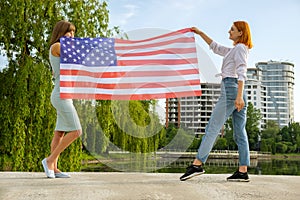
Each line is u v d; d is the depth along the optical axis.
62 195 3.00
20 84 8.73
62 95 3.84
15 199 2.86
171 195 3.05
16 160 8.66
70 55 3.89
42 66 8.91
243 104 3.76
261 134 83.00
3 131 8.75
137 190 3.24
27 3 9.14
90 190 3.22
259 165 43.34
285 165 43.59
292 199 3.00
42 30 9.19
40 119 8.84
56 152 4.03
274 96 116.44
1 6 9.09
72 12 9.46
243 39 3.91
